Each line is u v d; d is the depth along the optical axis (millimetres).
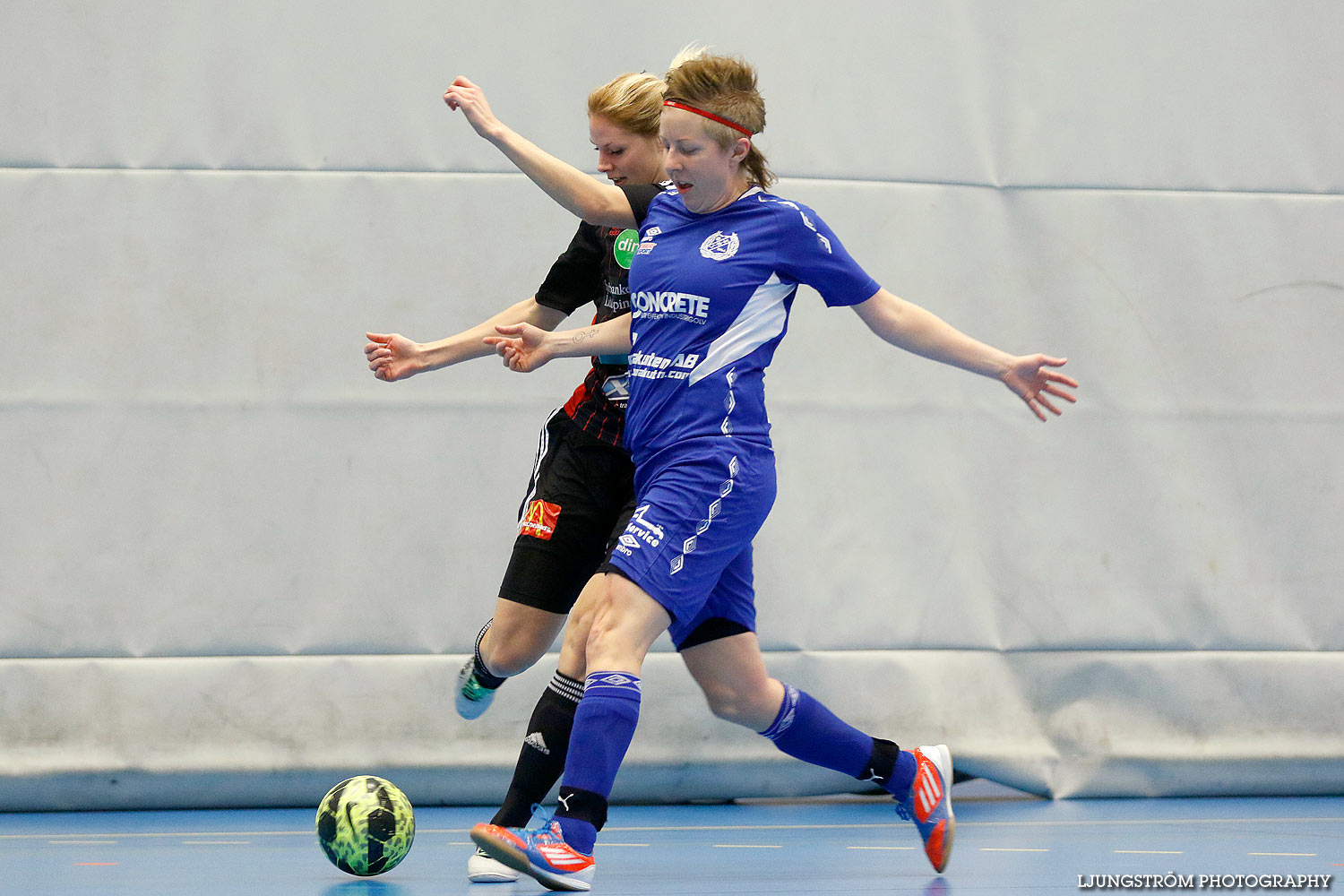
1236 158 18047
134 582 16172
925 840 11016
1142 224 17828
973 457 17438
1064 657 17234
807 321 17297
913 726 16922
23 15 16406
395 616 16516
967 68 17750
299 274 16656
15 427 16156
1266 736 17266
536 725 10570
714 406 9547
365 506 16594
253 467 16469
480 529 16719
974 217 17656
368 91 16859
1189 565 17500
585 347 10664
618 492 11195
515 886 10289
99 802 15844
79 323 16328
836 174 17422
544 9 17125
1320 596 17609
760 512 9695
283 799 16141
